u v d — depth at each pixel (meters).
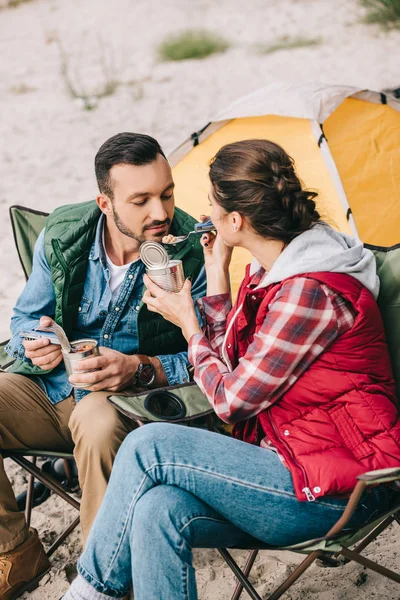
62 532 2.85
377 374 2.07
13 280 5.27
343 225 3.57
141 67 10.73
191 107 8.68
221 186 2.09
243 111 3.90
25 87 10.51
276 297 2.05
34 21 14.31
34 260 2.74
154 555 1.94
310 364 2.04
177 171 3.99
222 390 2.12
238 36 11.64
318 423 2.04
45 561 2.60
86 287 2.65
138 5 14.36
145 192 2.45
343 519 1.88
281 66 9.77
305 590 2.46
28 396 2.64
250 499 2.00
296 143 3.77
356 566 2.54
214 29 12.11
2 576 2.47
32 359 2.59
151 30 12.68
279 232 2.08
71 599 2.06
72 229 2.62
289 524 2.01
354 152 3.77
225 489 2.00
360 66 9.20
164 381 2.55
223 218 2.13
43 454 2.51
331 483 1.95
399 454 1.99
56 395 2.67
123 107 9.04
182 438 2.05
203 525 2.00
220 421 2.58
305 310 1.99
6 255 5.68
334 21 11.49
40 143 8.20
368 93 3.91
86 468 2.33
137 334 2.64
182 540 1.95
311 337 2.01
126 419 2.38
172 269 2.31
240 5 13.41
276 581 2.51
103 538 2.04
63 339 2.40
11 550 2.48
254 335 2.09
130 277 2.61
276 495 2.00
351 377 2.03
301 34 11.12
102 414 2.35
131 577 2.07
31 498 2.73
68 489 3.06
